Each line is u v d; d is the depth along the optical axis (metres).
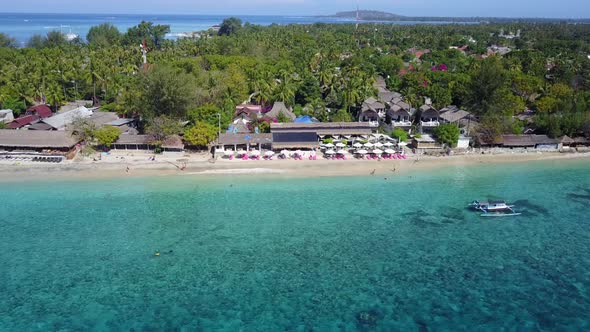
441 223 63.00
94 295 46.44
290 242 57.00
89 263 51.78
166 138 87.19
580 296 47.69
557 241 58.78
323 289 48.00
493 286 49.09
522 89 126.69
